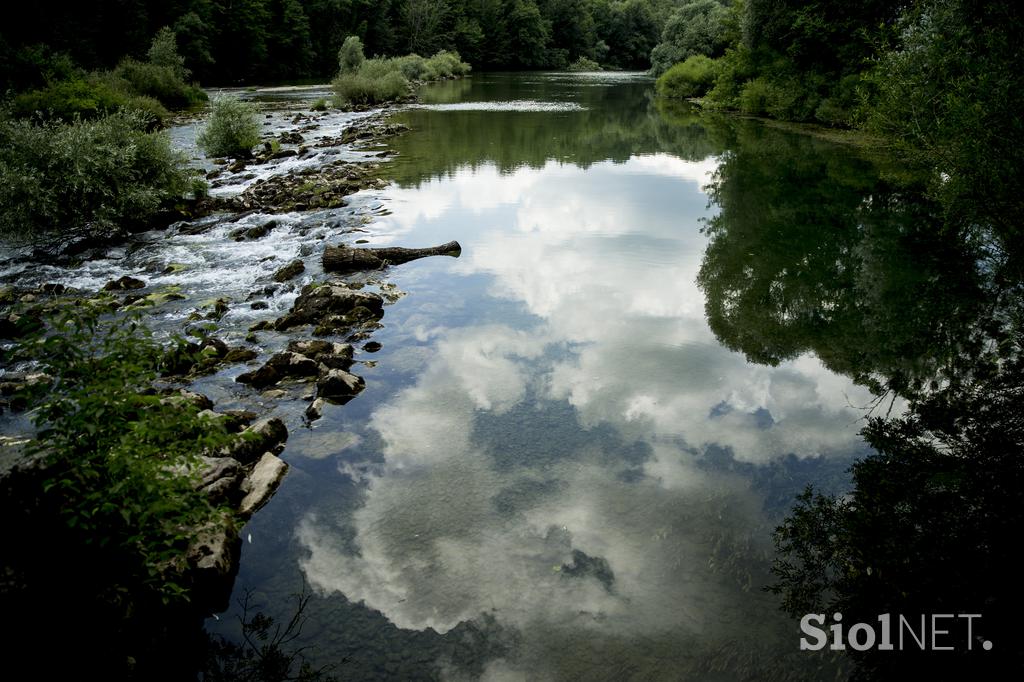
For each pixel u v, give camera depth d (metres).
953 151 9.28
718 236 13.72
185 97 40.94
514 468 6.02
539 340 8.80
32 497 3.83
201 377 7.66
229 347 8.50
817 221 14.62
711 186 18.69
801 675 3.84
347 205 16.61
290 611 4.39
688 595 4.51
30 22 43.72
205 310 9.90
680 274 11.42
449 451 6.27
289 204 16.50
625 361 8.20
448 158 23.83
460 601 4.48
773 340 8.78
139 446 4.20
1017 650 3.95
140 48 51.19
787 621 4.26
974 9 9.88
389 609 4.40
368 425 6.71
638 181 19.73
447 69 75.56
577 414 6.96
